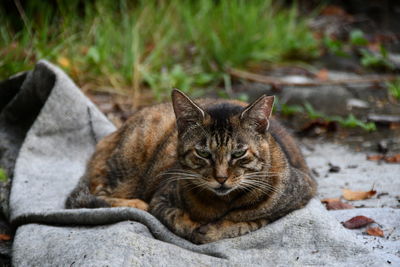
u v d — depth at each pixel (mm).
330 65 12727
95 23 11711
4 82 8609
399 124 9961
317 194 7035
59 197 6875
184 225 5918
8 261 6215
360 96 11258
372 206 6988
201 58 11773
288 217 5906
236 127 5848
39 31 11172
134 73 10867
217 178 5699
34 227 6242
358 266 5258
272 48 12711
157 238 5844
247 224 5922
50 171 7438
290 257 5461
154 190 6570
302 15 15266
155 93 10438
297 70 12188
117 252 5305
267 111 5945
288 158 6500
